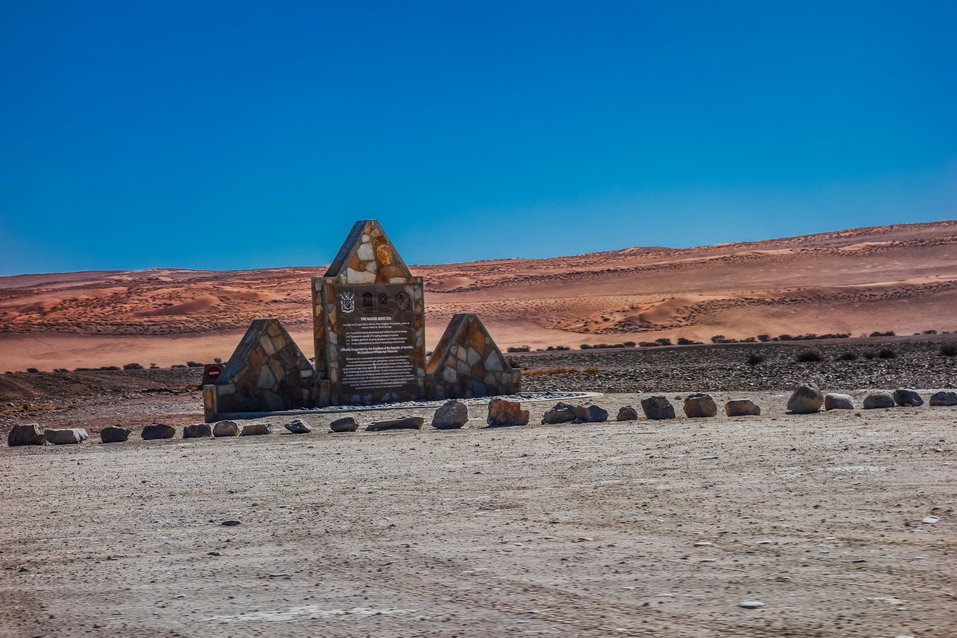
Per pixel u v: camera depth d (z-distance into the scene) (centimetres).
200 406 3216
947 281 10938
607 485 1064
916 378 3047
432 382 2903
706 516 851
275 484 1219
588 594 616
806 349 5784
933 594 574
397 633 556
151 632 586
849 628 518
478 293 14025
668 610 570
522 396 2886
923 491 909
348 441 1767
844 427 1504
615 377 4109
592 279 14275
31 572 778
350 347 2791
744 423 1664
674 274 14175
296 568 738
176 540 878
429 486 1131
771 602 574
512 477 1170
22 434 2028
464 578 677
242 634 571
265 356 2717
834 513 830
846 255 14400
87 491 1239
